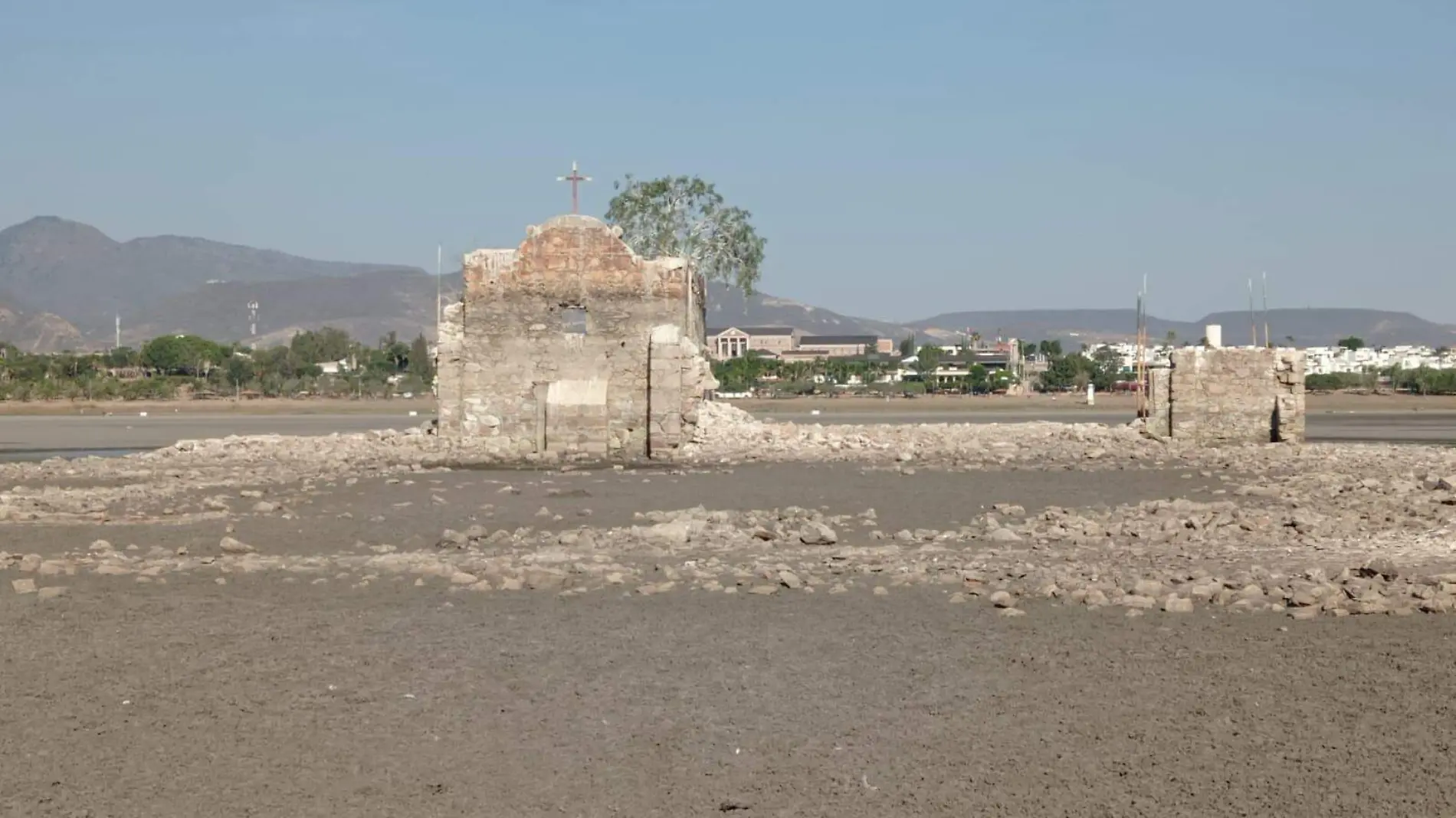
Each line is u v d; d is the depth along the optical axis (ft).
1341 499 109.81
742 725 45.68
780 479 131.54
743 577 71.67
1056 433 179.93
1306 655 53.36
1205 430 173.88
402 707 48.06
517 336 166.71
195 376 625.00
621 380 164.55
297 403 436.76
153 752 43.21
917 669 52.60
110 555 83.30
